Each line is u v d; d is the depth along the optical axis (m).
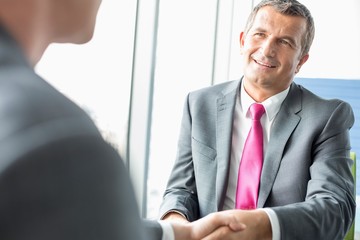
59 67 2.12
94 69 2.35
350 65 4.19
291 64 1.88
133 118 2.72
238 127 1.95
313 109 1.88
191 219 1.85
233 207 1.88
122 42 2.58
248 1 4.31
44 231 0.24
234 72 4.40
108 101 2.49
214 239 1.37
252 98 1.94
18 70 0.29
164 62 2.99
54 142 0.25
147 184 2.79
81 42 0.41
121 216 0.27
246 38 1.95
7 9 0.31
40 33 0.34
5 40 0.30
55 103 0.27
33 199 0.24
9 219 0.23
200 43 3.82
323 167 1.77
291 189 1.79
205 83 4.02
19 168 0.24
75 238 0.25
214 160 1.93
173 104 3.25
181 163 2.03
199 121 2.00
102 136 0.28
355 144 4.13
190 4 3.47
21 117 0.25
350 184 1.80
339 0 4.18
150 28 2.72
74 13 0.37
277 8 1.88
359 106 4.16
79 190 0.25
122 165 0.28
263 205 1.81
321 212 1.59
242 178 1.86
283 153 1.84
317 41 4.24
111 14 2.46
